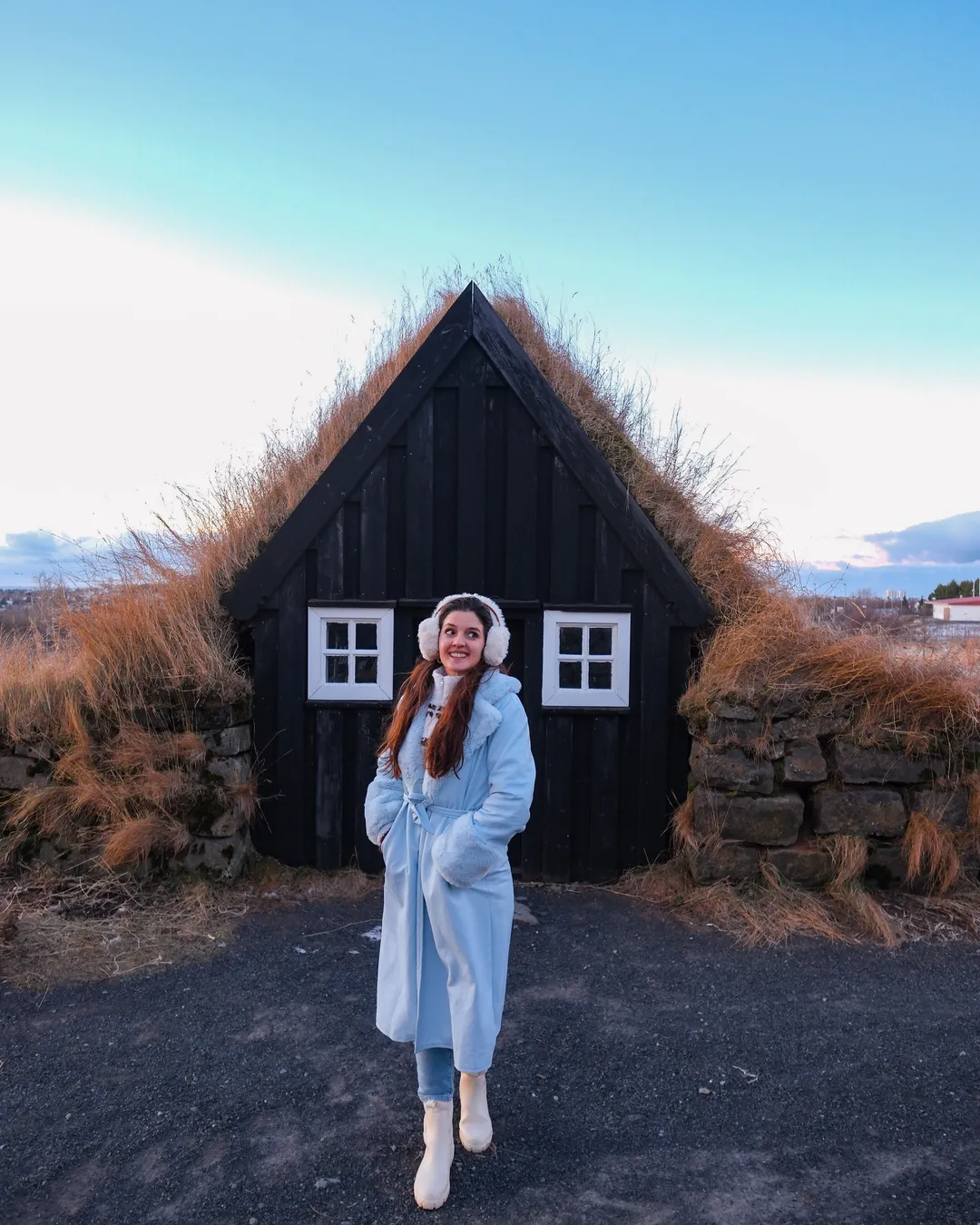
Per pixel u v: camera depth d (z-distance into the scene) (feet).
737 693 16.61
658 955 14.47
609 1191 8.68
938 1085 10.67
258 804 18.01
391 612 18.04
